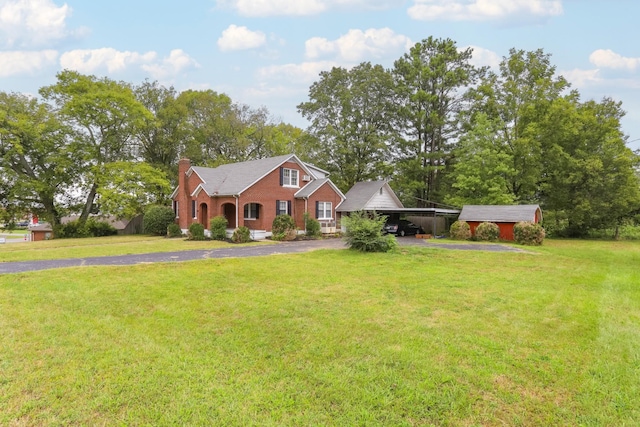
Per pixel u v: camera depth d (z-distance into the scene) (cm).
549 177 2930
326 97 3216
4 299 733
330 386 402
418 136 3391
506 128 3064
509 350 499
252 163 2662
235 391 390
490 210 2533
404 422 339
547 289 882
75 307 689
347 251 1598
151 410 354
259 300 750
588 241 2631
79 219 2880
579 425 337
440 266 1222
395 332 566
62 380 407
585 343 526
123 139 3069
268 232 2392
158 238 2405
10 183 2627
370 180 3381
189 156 3425
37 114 2655
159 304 719
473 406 365
